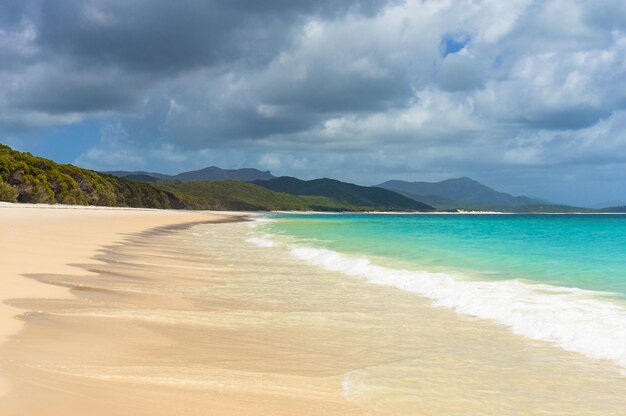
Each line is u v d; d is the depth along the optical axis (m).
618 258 22.36
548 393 6.60
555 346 8.84
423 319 10.98
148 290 13.93
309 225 69.56
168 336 8.91
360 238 38.16
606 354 8.13
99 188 118.12
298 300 13.19
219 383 6.46
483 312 11.39
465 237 39.47
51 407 5.08
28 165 95.19
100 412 5.11
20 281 13.21
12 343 7.49
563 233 46.12
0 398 5.17
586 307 10.99
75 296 11.95
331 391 6.46
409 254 24.33
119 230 41.38
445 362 7.90
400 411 5.90
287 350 8.41
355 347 8.70
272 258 23.83
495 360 8.01
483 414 5.91
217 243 33.06
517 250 26.62
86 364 6.80
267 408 5.71
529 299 12.05
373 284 15.89
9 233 26.91
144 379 6.38
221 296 13.59
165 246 29.42
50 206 82.06
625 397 6.50
